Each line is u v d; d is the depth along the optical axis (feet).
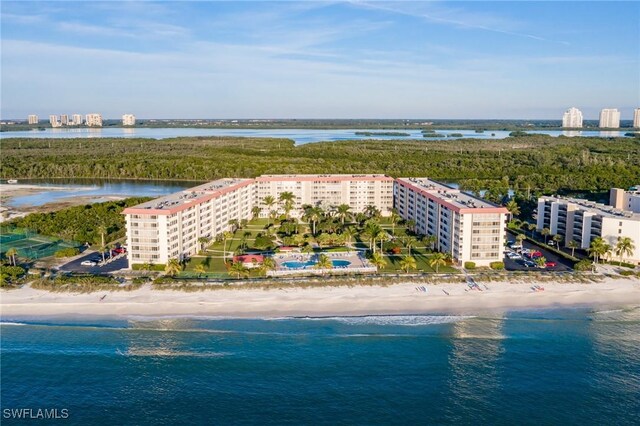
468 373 425.28
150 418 367.86
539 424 365.40
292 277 614.34
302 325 504.43
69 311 529.45
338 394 395.96
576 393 400.06
